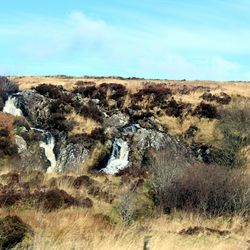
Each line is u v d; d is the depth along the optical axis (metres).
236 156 37.22
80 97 44.00
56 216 14.77
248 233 19.08
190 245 15.34
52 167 37.12
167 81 59.06
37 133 38.62
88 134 39.50
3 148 34.53
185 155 37.25
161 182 23.39
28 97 42.75
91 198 19.81
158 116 42.19
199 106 42.50
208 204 22.41
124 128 40.12
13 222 11.54
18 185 19.50
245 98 45.34
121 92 44.91
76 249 11.14
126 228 16.06
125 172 29.05
